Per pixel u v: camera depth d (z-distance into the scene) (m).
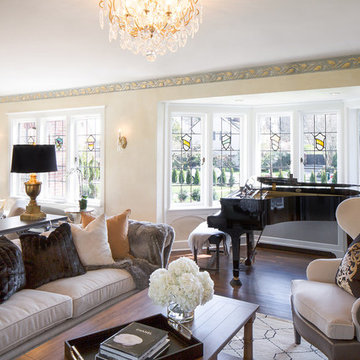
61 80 5.02
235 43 3.33
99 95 5.47
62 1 2.45
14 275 2.32
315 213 4.05
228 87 4.46
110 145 5.40
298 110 5.23
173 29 2.49
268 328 2.80
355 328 1.98
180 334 1.71
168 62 4.03
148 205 5.11
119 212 5.36
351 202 2.76
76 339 1.63
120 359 1.47
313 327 2.18
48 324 2.18
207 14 2.64
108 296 2.65
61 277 2.64
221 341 1.74
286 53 3.66
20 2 2.47
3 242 2.48
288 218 3.92
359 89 3.97
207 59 3.89
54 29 2.98
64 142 6.14
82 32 3.05
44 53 3.69
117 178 5.36
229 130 5.55
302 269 4.33
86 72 4.53
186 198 5.45
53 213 5.81
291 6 2.52
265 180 4.81
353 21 2.79
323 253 5.00
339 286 2.41
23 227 3.24
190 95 4.71
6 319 1.98
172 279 1.79
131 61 3.99
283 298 3.43
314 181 5.28
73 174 6.01
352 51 3.59
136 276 2.90
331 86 3.88
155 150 5.02
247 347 2.19
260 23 2.83
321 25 2.88
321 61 3.87
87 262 2.88
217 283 3.83
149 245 3.14
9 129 6.50
